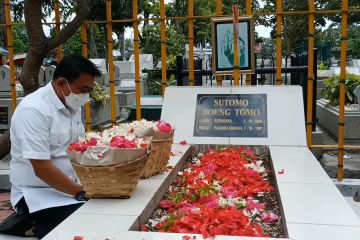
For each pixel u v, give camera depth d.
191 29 4.46
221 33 4.47
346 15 4.03
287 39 24.98
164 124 3.01
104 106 8.53
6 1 4.57
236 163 3.46
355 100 6.89
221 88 4.46
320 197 2.42
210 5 25.67
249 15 4.38
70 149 2.35
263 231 2.22
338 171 4.29
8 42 4.67
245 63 4.52
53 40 4.09
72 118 2.79
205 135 4.23
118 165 2.29
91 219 2.08
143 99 7.89
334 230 1.92
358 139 5.97
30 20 4.03
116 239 1.81
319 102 7.89
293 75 6.09
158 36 21.50
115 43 30.66
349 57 27.39
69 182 2.55
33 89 4.22
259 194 2.89
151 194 2.51
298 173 2.96
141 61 16.83
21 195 2.68
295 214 2.14
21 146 2.54
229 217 2.14
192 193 2.74
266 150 4.04
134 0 4.40
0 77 7.23
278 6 4.22
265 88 4.39
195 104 4.43
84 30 4.53
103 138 2.48
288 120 4.17
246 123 4.23
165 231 2.10
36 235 2.60
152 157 2.85
